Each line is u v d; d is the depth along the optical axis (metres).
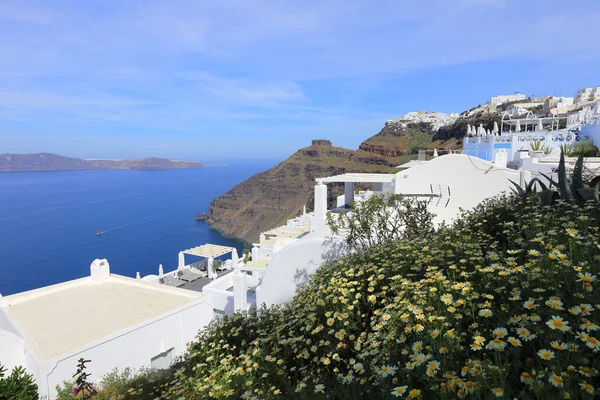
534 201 5.86
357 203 8.88
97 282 16.98
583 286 2.54
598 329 2.05
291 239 11.61
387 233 7.98
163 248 139.12
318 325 4.22
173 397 4.71
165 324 12.85
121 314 13.18
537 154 17.36
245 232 186.75
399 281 3.90
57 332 11.69
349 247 7.89
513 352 2.27
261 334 5.04
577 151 19.20
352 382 2.88
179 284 32.06
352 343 3.70
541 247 3.52
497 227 5.70
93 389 8.64
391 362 2.78
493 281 3.29
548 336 2.16
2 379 9.18
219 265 34.88
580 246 3.44
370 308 4.15
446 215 12.73
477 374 2.03
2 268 111.62
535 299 2.53
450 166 13.05
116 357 11.30
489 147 27.41
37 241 147.62
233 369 4.17
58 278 102.81
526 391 2.01
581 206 5.75
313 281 6.05
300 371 3.75
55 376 9.78
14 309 13.88
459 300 2.89
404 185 13.46
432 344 2.57
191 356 6.07
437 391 2.11
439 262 4.21
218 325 6.49
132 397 6.78
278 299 9.17
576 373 1.89
